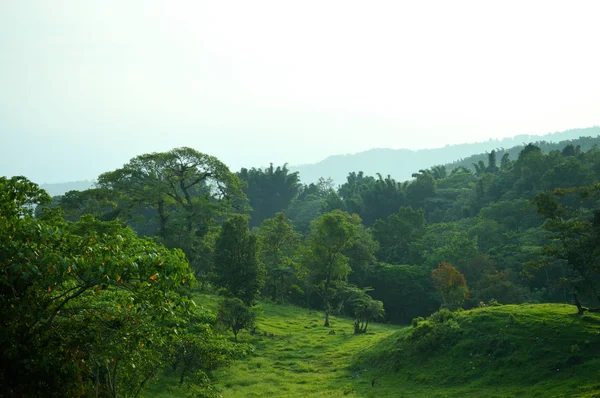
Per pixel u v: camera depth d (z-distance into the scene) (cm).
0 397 1161
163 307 1409
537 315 4353
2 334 1161
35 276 1153
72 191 7600
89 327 1453
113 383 1630
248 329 5781
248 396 3691
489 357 3969
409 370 4212
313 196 18712
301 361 4900
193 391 3030
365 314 6316
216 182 7888
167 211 8250
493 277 7550
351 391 3903
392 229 11369
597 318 4094
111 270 1173
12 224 1210
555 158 12381
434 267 8988
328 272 7431
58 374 1272
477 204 13375
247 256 6312
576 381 3234
